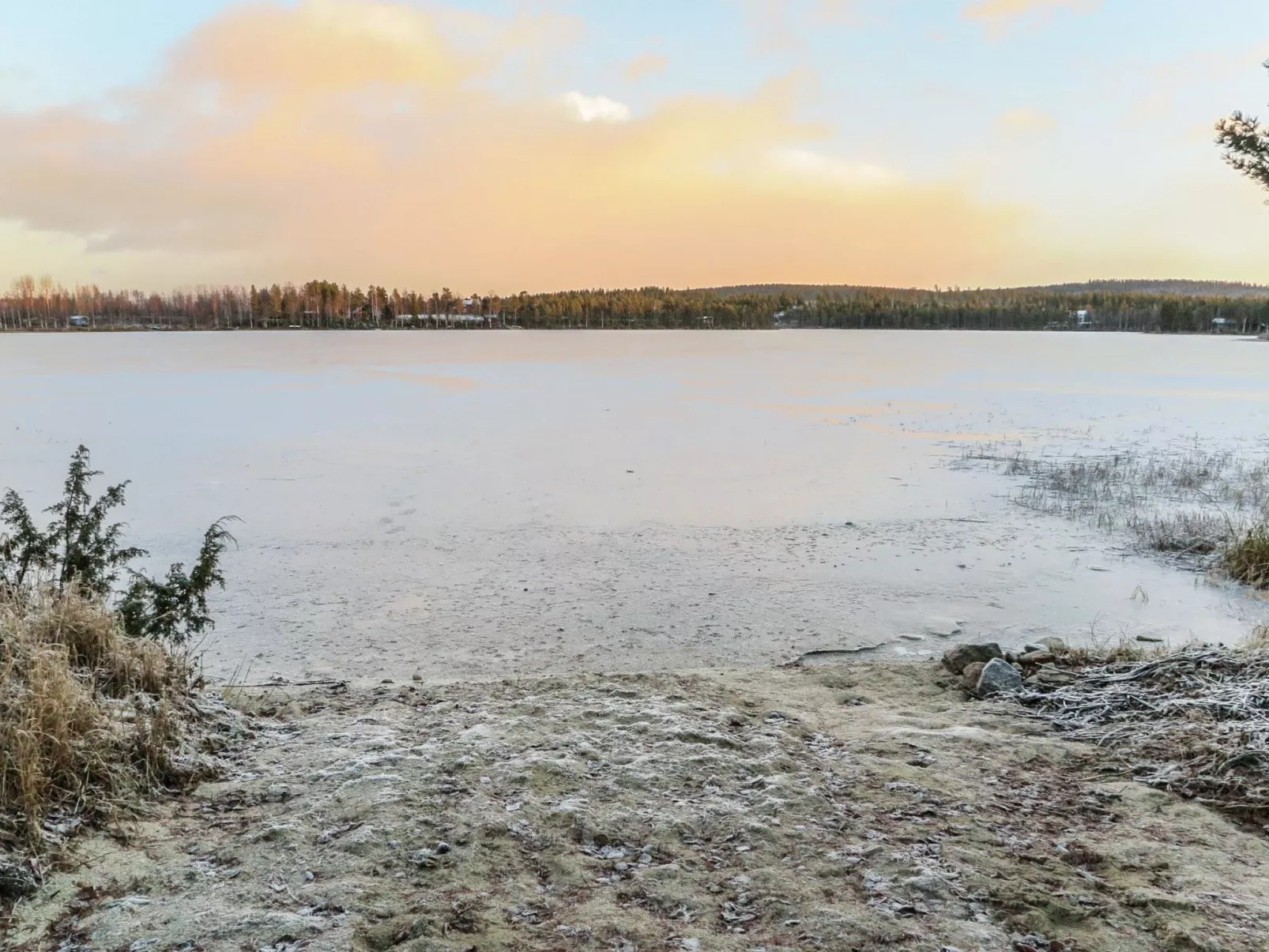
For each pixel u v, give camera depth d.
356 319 166.50
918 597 8.56
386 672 6.40
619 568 9.57
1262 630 6.04
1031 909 2.67
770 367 51.31
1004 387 36.47
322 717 4.57
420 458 17.36
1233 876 2.91
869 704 4.96
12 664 3.61
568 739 4.03
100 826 3.10
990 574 9.43
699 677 5.51
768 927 2.59
